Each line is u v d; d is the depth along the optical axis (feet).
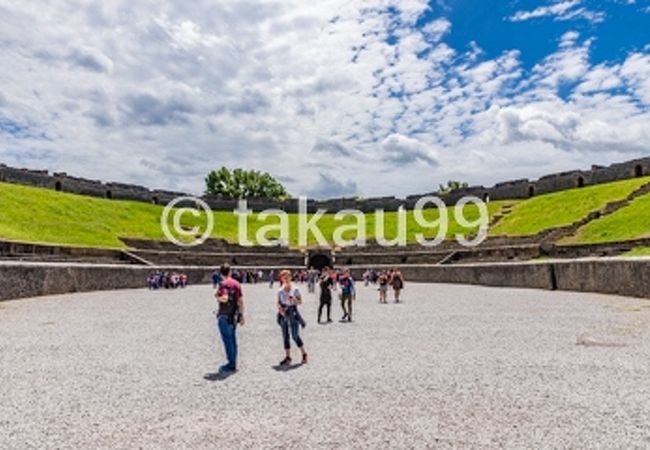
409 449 26.63
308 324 77.46
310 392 37.60
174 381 41.14
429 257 241.76
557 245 182.50
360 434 28.91
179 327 72.02
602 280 111.86
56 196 272.92
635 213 190.29
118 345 57.16
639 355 47.47
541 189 309.42
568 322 70.44
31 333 65.67
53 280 124.67
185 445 27.61
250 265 251.80
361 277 227.20
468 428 29.53
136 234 259.19
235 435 29.04
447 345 55.67
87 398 36.32
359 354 51.72
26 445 27.48
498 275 162.09
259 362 48.44
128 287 161.89
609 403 33.40
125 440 28.32
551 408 32.73
